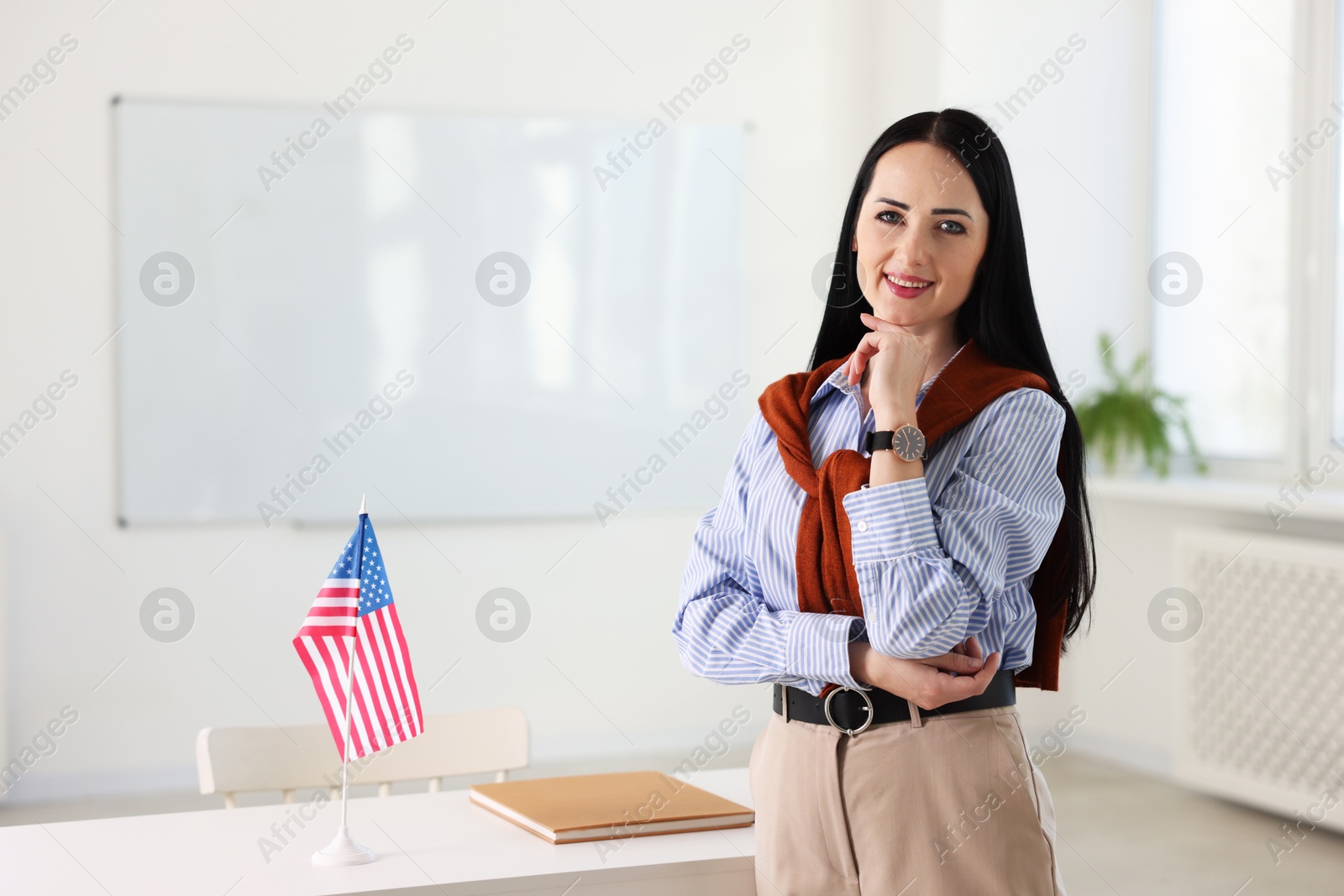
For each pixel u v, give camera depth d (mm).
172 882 1248
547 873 1256
